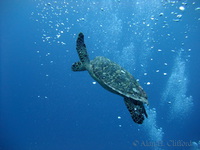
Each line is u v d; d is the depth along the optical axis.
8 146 18.08
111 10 20.56
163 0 15.52
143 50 21.14
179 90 15.15
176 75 14.97
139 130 12.41
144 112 4.05
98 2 19.42
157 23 22.25
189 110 17.12
